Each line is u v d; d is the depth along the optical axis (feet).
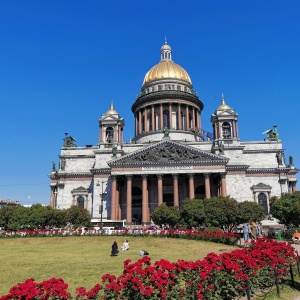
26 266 105.60
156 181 351.46
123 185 353.31
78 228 253.44
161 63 483.10
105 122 386.73
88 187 369.71
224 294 57.16
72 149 390.01
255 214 232.73
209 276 55.31
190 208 239.71
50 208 305.94
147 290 45.32
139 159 327.47
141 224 308.19
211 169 317.01
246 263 63.21
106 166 364.99
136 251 149.38
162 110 431.43
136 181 353.31
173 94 431.84
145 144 382.01
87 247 173.58
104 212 341.00
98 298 47.83
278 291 64.08
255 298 61.98
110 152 369.30
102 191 330.13
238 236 167.12
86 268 99.14
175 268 54.60
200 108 462.60
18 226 279.49
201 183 345.72
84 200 364.17
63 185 372.58
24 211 287.28
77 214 290.15
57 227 287.07
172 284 50.01
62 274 89.56
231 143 366.43
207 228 202.18
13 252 152.46
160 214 258.57
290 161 381.81
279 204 258.98
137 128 450.30
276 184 352.08
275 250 79.00
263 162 366.22
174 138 409.69
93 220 317.83
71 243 195.52
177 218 251.80
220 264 60.18
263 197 347.56
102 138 383.24
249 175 356.18
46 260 120.98
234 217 229.04
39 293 42.70
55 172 391.04
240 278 58.49
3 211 288.30
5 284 77.87
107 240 199.52
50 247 175.73
